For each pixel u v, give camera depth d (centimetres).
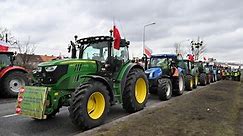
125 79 723
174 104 876
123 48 764
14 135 527
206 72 1969
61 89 587
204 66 2017
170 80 1069
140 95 788
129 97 725
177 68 1195
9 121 642
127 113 740
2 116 698
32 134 534
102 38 719
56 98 571
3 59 1070
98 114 587
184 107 808
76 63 619
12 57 1098
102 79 613
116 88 706
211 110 762
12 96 1049
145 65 1179
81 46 761
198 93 1238
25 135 527
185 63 1477
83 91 551
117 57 730
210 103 896
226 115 703
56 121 642
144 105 787
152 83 1034
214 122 614
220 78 2767
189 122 609
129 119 653
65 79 591
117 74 716
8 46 1160
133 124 591
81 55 755
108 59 704
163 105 880
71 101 545
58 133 542
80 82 616
